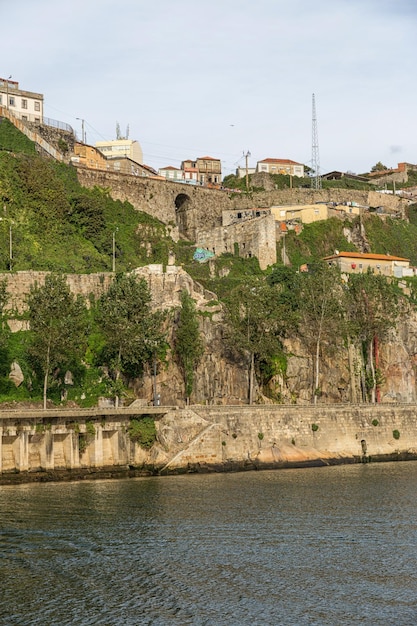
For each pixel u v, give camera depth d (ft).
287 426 455.63
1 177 577.02
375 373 546.67
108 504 322.14
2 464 377.71
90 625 192.65
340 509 316.81
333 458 462.19
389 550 254.47
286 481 390.01
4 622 193.98
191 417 431.02
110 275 505.25
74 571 230.07
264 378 505.66
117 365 437.17
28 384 426.10
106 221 631.97
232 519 296.71
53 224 579.07
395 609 202.69
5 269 500.33
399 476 408.67
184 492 353.92
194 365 474.49
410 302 603.67
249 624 193.88
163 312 470.39
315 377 497.87
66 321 418.92
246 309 486.38
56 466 396.57
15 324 457.27
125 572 229.86
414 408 504.84
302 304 525.34
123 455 413.59
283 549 255.09
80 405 430.61
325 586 219.00
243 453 437.58
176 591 214.90
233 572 230.68
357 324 536.01
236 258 655.76
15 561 238.27
